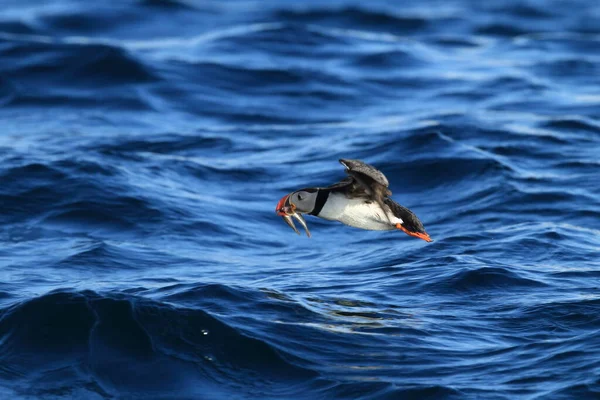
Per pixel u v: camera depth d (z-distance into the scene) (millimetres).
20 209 16984
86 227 16359
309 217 17156
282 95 27938
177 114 25984
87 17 39625
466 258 13883
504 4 48562
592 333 10945
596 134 22797
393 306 12102
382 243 15703
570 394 9492
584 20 45156
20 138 22625
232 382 10086
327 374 10172
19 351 10656
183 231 16266
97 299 11461
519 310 11805
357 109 26844
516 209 17234
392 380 9961
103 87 27516
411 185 19219
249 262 14758
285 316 11609
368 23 41438
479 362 10344
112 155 20469
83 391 9906
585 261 13922
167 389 9945
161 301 11555
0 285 13055
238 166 20656
